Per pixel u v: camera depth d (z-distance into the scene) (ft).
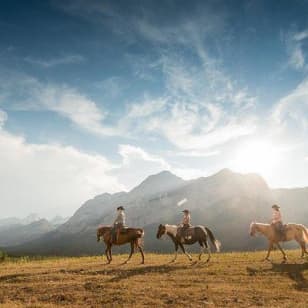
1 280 66.95
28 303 51.78
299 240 77.10
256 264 71.56
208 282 59.77
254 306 47.47
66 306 49.73
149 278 63.05
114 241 82.38
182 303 49.44
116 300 51.75
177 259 86.02
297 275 62.44
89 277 65.05
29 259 131.13
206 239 79.61
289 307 46.62
